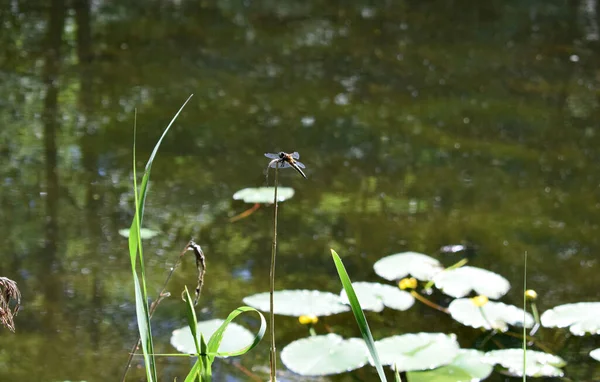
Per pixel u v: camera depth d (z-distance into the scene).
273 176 11.95
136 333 11.07
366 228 11.64
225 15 15.45
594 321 11.10
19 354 10.96
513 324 11.12
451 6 16.86
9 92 12.59
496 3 17.17
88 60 13.05
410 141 12.30
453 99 12.77
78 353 10.98
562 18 16.14
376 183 11.95
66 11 15.23
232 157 12.09
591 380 10.91
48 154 12.03
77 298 11.20
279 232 11.60
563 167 12.12
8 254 11.38
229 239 11.55
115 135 12.22
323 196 11.85
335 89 12.82
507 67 13.21
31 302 11.17
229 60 13.14
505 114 12.60
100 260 11.39
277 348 11.03
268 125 12.38
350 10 16.25
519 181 12.00
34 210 11.64
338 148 12.20
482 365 10.93
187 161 12.04
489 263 11.45
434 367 10.92
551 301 11.26
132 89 12.70
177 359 10.97
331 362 10.94
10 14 14.83
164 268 11.37
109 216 11.63
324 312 11.13
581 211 11.79
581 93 12.88
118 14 15.23
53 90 12.64
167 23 14.78
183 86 12.77
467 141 12.32
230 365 10.95
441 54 13.66
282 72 13.02
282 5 16.42
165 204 11.73
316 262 11.43
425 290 11.33
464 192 11.91
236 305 11.20
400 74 13.06
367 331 10.34
